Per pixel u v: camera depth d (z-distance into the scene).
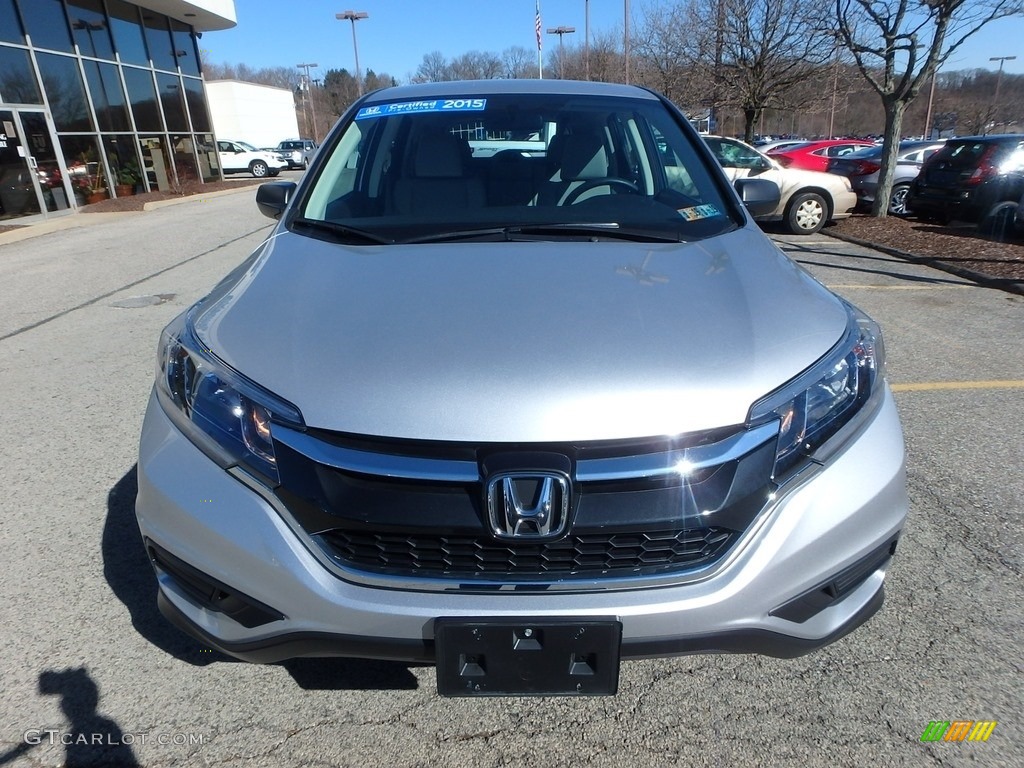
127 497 3.08
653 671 2.08
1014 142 9.99
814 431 1.62
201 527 1.58
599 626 1.45
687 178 2.67
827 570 1.59
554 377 1.50
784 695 1.98
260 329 1.74
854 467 1.65
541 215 2.41
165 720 1.92
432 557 1.49
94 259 9.38
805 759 1.79
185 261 8.95
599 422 1.45
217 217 13.88
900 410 3.87
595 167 2.67
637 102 2.97
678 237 2.26
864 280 7.07
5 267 9.08
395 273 1.95
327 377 1.55
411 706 1.96
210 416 1.64
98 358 5.04
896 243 9.12
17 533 2.79
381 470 1.46
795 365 1.62
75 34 15.86
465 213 2.43
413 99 2.95
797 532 1.55
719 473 1.50
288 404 1.53
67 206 15.30
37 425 3.87
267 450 1.55
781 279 1.99
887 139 11.23
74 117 15.80
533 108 2.84
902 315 5.77
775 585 1.54
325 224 2.39
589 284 1.86
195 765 1.79
